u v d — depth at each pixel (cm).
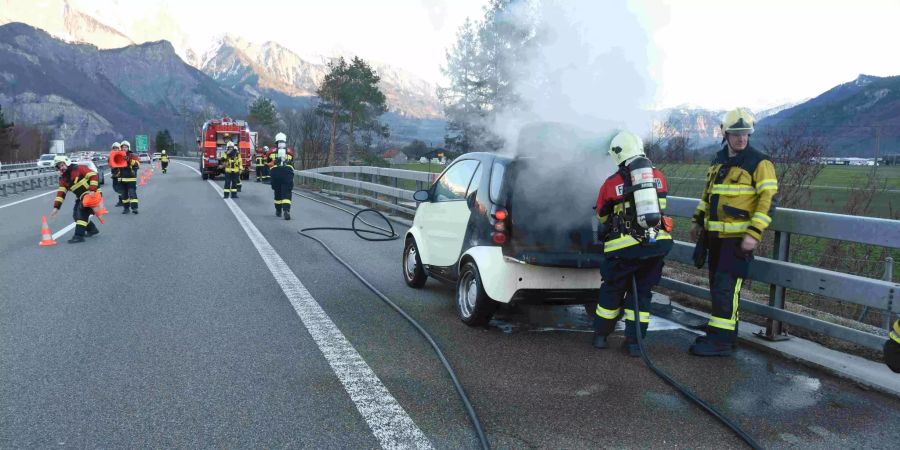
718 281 467
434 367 437
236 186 1991
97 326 525
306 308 592
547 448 319
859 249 803
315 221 1320
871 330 488
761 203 438
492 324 556
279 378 410
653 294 647
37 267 784
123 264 807
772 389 403
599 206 476
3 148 7506
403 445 319
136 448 313
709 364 450
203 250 920
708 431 342
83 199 987
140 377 409
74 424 339
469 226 560
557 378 419
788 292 741
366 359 451
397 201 1437
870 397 392
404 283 722
